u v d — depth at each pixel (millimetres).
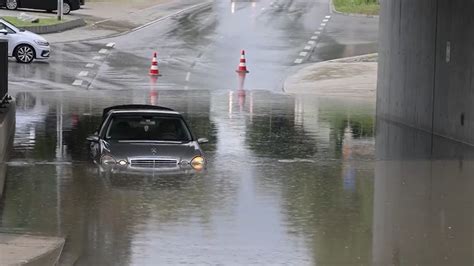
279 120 64250
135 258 26328
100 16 136250
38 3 133500
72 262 25875
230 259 26344
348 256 26906
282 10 150375
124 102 72125
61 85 83125
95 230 30000
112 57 101750
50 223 31016
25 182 38906
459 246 28281
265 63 101688
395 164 45656
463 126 53188
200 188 37938
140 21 133000
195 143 44062
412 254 27203
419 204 35094
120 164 41500
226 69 97500
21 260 24797
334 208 34281
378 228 30734
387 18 68500
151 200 35125
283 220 31969
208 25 129875
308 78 92250
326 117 66750
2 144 45156
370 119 66500
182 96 78688
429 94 58969
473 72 51125
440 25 56688
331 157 48125
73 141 51750
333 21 137500
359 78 91688
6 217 31922
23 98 73688
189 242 28406
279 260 26297
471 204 35094
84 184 38312
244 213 33094
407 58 63188
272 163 45750
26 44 94625
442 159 47219
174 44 112625
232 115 66375
